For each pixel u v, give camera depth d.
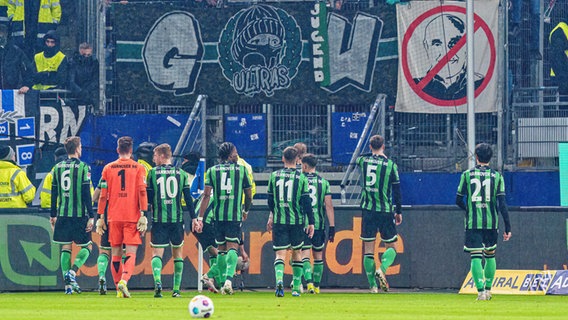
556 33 69.62
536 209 54.41
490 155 44.81
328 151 67.50
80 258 49.06
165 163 45.94
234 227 47.25
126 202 44.34
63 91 67.69
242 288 53.50
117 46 67.69
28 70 68.12
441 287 54.84
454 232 54.94
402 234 55.19
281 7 68.12
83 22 69.00
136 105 68.75
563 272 50.41
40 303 40.22
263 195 66.31
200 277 51.88
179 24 68.06
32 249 52.25
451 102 66.94
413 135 67.25
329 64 68.00
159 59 68.00
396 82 67.38
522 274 52.06
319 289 53.28
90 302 40.91
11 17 69.44
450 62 66.94
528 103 67.81
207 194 47.28
